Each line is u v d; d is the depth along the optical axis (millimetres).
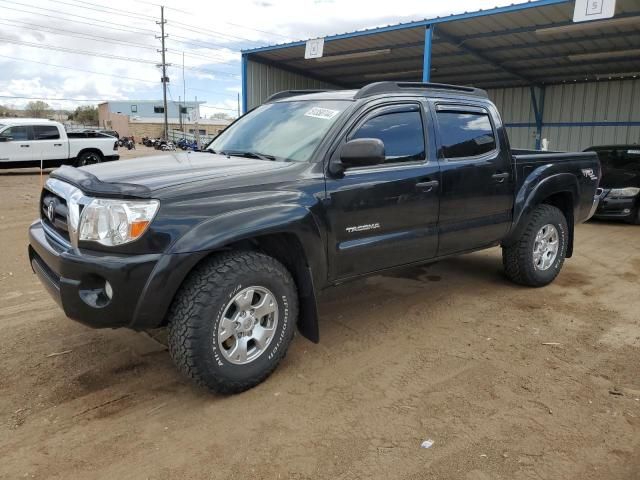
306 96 4410
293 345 3945
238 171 3285
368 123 3840
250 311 3166
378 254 3867
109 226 2840
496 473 2506
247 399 3168
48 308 4656
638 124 18172
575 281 5734
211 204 3002
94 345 3877
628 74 17906
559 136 20188
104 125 82312
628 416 2998
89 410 3029
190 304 2938
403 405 3109
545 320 4500
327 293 5191
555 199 5750
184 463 2572
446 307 4805
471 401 3158
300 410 3053
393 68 18531
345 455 2635
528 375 3492
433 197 4152
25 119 18109
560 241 5457
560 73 18297
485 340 4066
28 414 2977
